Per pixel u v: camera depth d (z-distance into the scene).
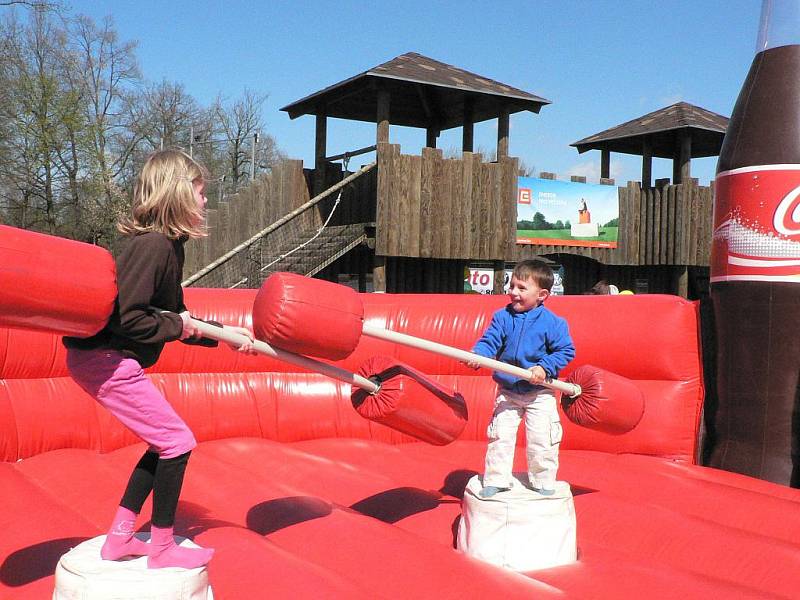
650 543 3.73
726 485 4.74
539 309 3.84
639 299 5.69
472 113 14.02
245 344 3.01
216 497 4.13
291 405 5.55
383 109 12.15
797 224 5.01
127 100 36.16
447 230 12.38
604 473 4.85
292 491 4.20
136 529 3.54
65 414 4.94
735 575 3.43
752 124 5.24
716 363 5.42
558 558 3.45
